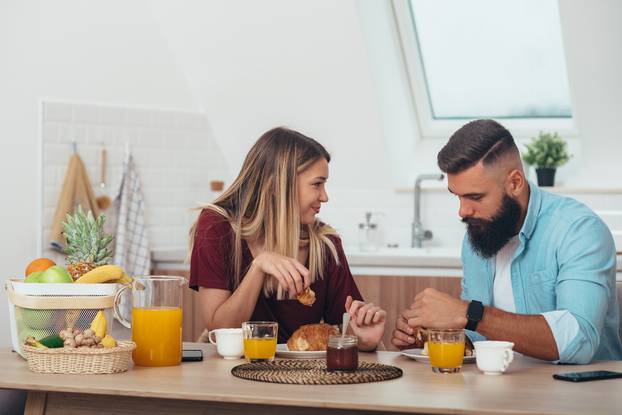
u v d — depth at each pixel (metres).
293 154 2.88
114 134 5.23
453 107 5.47
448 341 2.19
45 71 4.97
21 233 4.88
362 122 5.19
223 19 5.18
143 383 2.03
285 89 5.30
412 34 5.27
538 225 2.66
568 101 5.18
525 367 2.30
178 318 2.33
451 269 4.46
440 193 5.29
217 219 2.89
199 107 5.61
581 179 4.99
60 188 5.01
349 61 4.98
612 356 2.70
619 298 2.89
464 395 1.89
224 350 2.44
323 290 2.95
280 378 2.05
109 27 5.19
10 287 2.37
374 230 5.29
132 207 5.26
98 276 2.35
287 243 2.85
